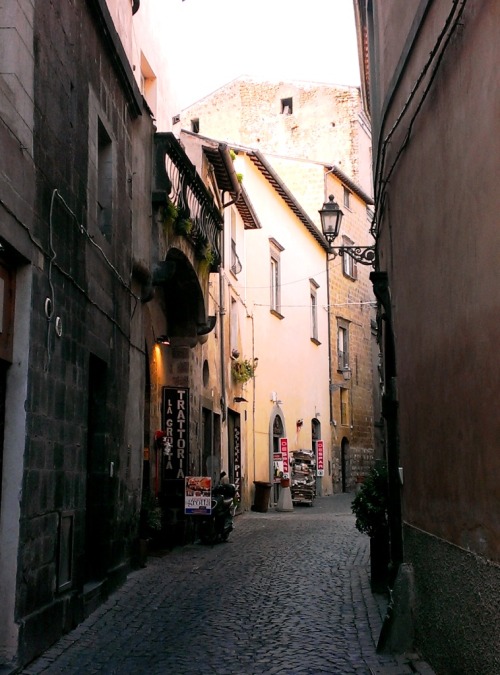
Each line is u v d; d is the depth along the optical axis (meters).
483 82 4.59
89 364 9.70
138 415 11.97
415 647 6.96
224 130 38.25
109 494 9.96
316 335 32.03
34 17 7.11
